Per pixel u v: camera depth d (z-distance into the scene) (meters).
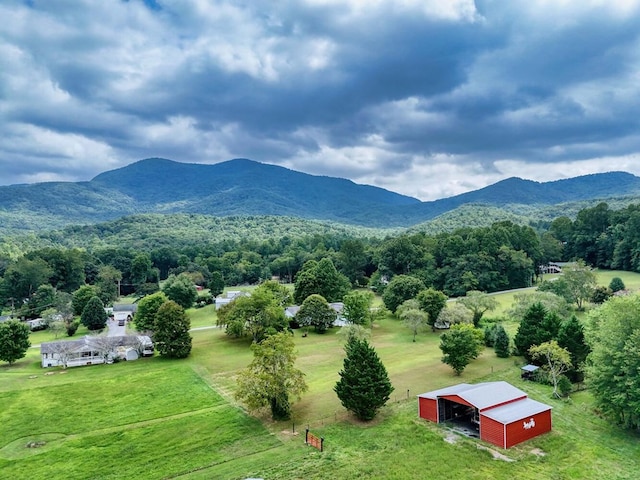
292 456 40.81
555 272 152.12
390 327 94.94
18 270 131.38
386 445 42.25
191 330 97.25
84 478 39.06
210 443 44.16
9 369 71.56
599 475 36.84
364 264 151.88
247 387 48.62
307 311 93.06
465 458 39.59
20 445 45.38
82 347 74.38
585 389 56.25
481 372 62.72
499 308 99.88
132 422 49.66
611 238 145.00
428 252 141.12
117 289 147.75
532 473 37.16
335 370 66.31
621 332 45.34
